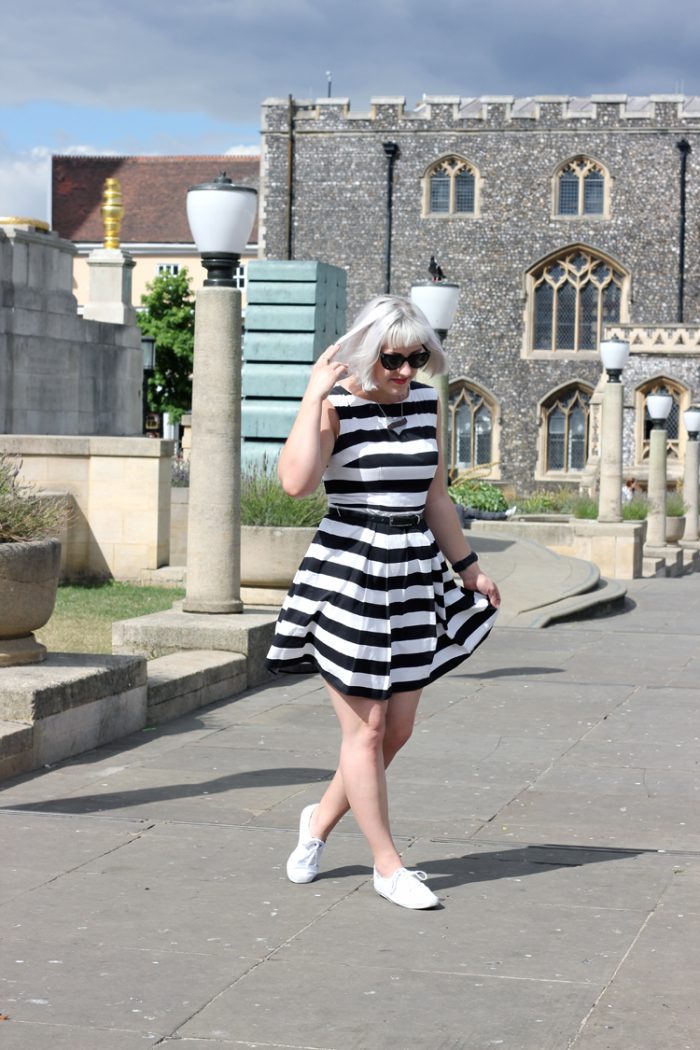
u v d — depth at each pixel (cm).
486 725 807
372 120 5181
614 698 913
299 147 5231
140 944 407
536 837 548
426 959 396
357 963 392
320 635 451
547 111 5094
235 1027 346
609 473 2281
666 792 635
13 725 649
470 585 475
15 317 2309
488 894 461
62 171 6719
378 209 5197
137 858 498
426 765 691
